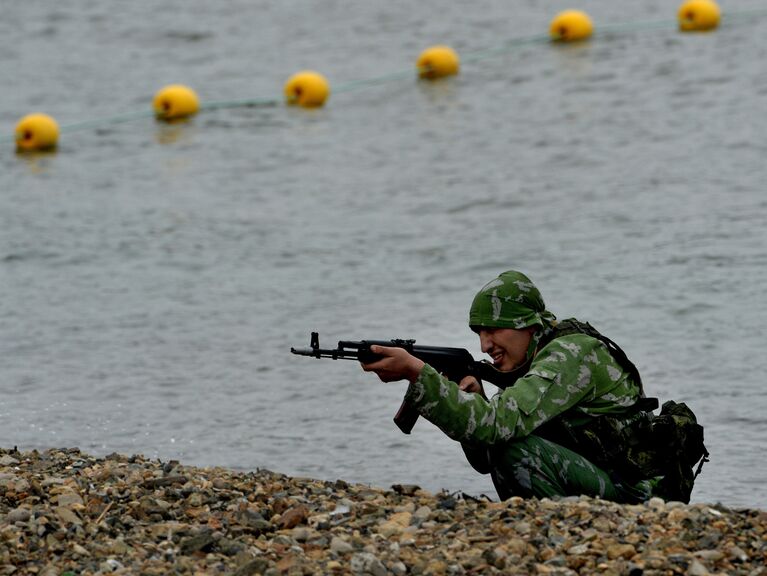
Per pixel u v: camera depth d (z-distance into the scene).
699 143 67.06
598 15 106.19
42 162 74.56
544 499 22.89
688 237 52.12
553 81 85.44
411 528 22.39
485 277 49.41
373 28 107.50
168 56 101.50
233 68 97.06
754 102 74.44
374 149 73.00
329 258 53.06
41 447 34.78
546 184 62.47
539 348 23.84
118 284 51.03
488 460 23.56
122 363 42.06
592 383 23.27
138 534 22.20
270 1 118.81
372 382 39.50
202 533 21.95
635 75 84.31
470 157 69.25
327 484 26.25
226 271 52.09
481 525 22.16
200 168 71.12
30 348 43.78
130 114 85.31
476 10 111.38
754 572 19.95
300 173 68.62
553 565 20.31
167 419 36.97
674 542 20.95
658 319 43.50
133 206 63.50
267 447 34.53
